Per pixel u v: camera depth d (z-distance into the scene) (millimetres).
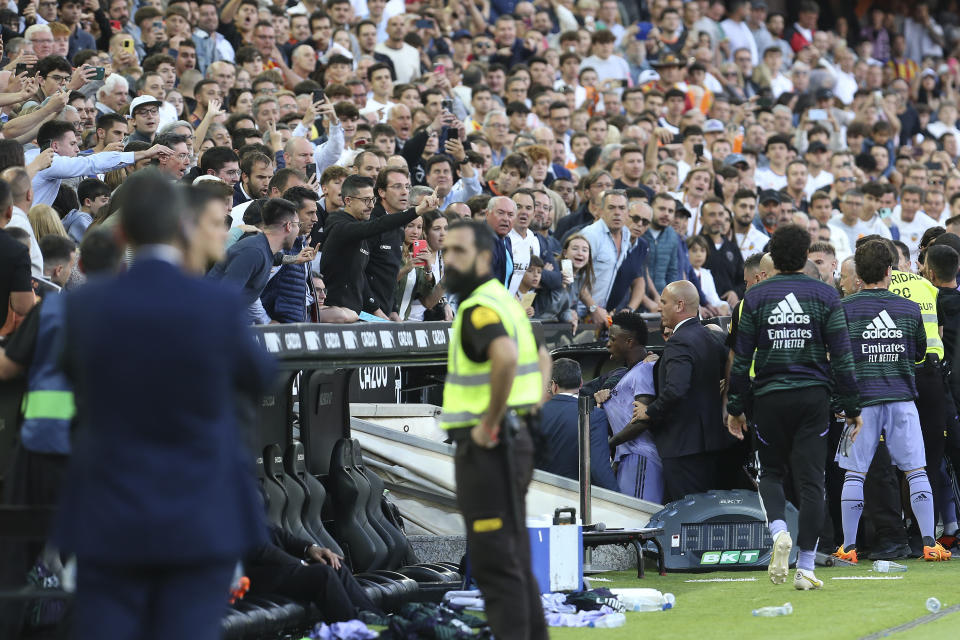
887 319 32156
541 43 67688
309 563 23906
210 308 14406
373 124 49094
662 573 30062
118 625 14055
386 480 30703
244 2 54875
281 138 41062
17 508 18984
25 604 20375
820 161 64812
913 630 23156
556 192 49031
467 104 57406
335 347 23547
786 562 27812
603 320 41656
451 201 43531
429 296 37031
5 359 19859
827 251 39719
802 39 84375
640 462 33000
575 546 26266
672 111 64500
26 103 38438
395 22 59156
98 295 14352
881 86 88312
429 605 22969
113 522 13859
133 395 14062
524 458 19500
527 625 19094
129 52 46219
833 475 33969
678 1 79500
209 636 14250
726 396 32438
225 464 14367
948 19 97375
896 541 32938
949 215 67312
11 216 24359
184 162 34438
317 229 36312
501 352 18438
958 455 34438
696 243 47906
